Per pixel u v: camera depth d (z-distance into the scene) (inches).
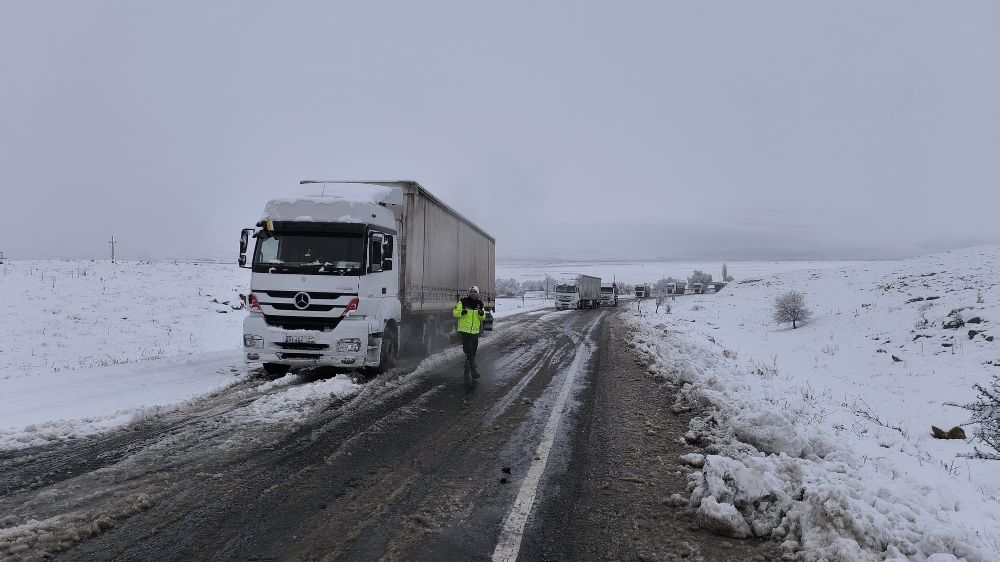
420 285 480.1
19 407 281.4
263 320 367.9
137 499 165.2
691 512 163.8
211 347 602.2
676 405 313.7
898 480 196.4
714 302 1744.6
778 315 970.7
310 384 335.0
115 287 896.3
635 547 142.2
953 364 510.9
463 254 644.1
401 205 444.8
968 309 678.5
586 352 591.5
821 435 223.9
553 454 221.3
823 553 132.6
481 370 449.4
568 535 148.3
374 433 246.1
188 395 311.9
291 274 366.6
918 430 344.8
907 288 1058.1
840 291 1288.1
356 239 374.3
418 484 184.5
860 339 715.4
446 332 592.4
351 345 362.0
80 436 233.3
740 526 149.9
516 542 143.2
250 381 363.9
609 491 181.2
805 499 154.9
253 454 212.8
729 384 325.4
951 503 181.3
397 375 398.0
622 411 302.5
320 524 151.4
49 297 774.5
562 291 1723.7
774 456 191.5
